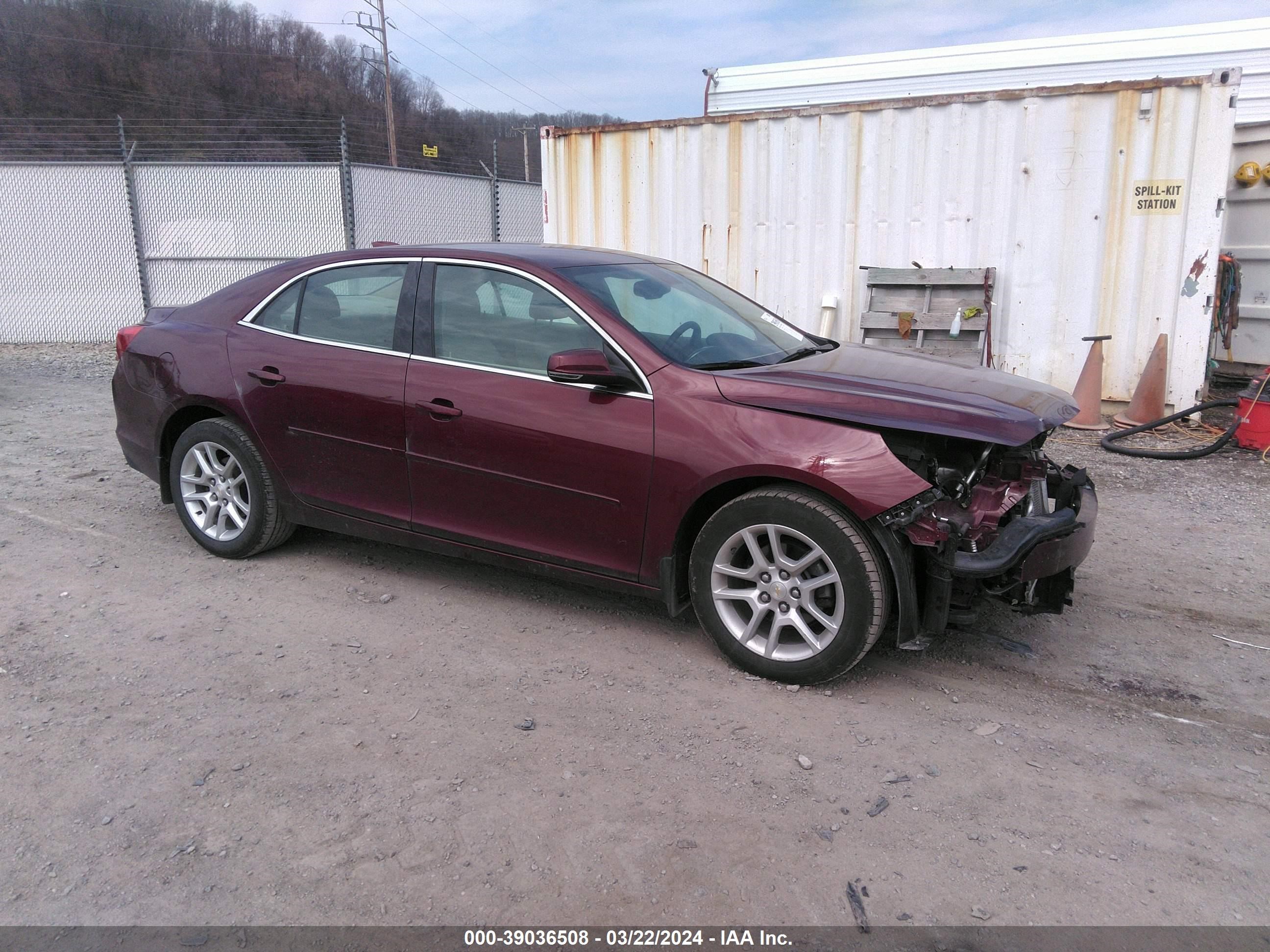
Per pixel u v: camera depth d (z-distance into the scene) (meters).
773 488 3.39
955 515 3.30
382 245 4.37
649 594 3.67
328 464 4.26
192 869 2.46
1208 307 7.34
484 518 3.93
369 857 2.51
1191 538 5.21
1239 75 6.88
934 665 3.70
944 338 7.94
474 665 3.63
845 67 10.09
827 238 8.52
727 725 3.21
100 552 4.82
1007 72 9.55
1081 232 7.61
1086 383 7.60
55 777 2.85
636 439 3.52
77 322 15.48
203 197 15.41
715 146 8.80
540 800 2.77
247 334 4.47
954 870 2.49
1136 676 3.62
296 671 3.56
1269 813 2.75
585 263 4.07
